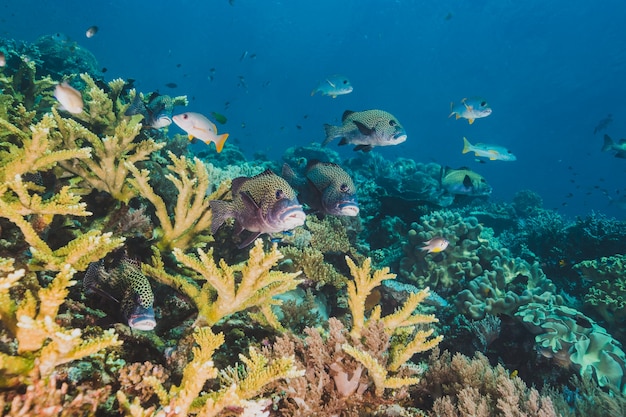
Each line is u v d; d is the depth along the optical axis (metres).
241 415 2.11
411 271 7.64
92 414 1.98
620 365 4.91
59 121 4.07
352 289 3.28
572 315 5.48
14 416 1.60
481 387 3.93
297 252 5.39
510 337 5.87
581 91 80.19
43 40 14.44
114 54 89.75
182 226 4.10
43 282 2.96
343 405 2.98
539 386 5.37
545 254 10.81
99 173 4.05
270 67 101.50
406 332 3.52
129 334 2.85
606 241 9.86
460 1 78.38
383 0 86.81
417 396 4.11
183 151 8.43
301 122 93.94
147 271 3.32
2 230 2.87
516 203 21.03
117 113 6.26
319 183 4.23
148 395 2.36
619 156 14.51
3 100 5.43
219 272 2.80
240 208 3.39
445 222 7.94
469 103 9.20
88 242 2.35
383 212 9.85
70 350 1.76
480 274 7.54
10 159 3.29
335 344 3.03
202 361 2.14
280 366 2.19
